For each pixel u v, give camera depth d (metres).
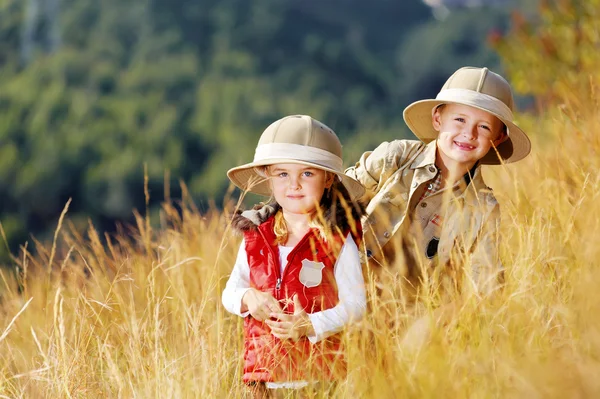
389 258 7.71
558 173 8.25
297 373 6.41
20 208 178.00
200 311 7.00
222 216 9.30
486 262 6.95
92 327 7.69
